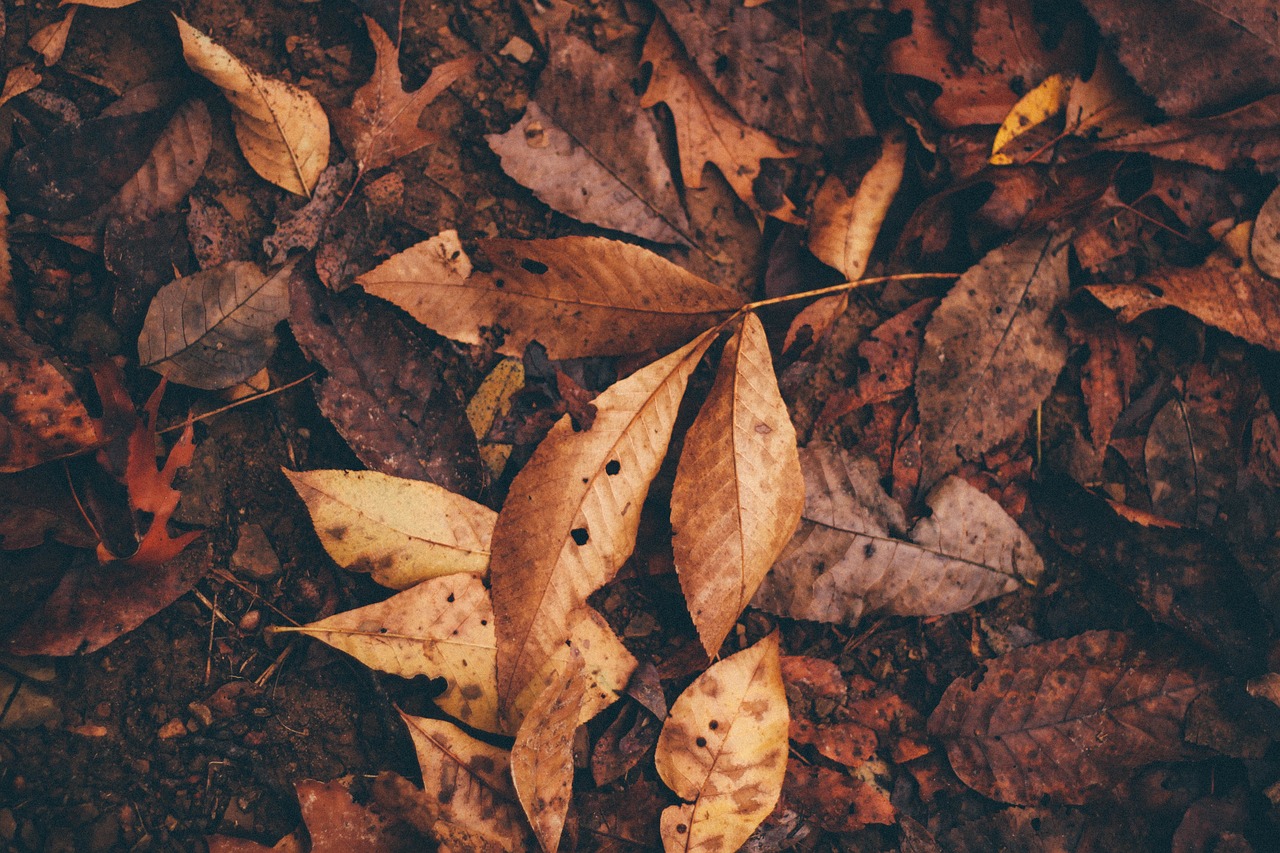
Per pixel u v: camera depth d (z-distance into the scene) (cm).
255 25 58
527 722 53
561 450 54
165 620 55
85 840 54
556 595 54
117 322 55
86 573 54
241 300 55
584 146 58
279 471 56
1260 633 59
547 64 58
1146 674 59
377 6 57
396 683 56
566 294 56
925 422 59
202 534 55
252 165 57
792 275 59
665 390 55
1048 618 60
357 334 56
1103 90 60
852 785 57
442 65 58
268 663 56
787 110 59
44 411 53
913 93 60
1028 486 60
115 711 54
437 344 57
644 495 55
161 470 55
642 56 59
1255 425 61
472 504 55
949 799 58
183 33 55
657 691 56
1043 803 58
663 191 59
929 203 59
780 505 54
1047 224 60
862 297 60
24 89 56
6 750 53
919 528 58
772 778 55
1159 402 61
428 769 54
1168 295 60
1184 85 60
